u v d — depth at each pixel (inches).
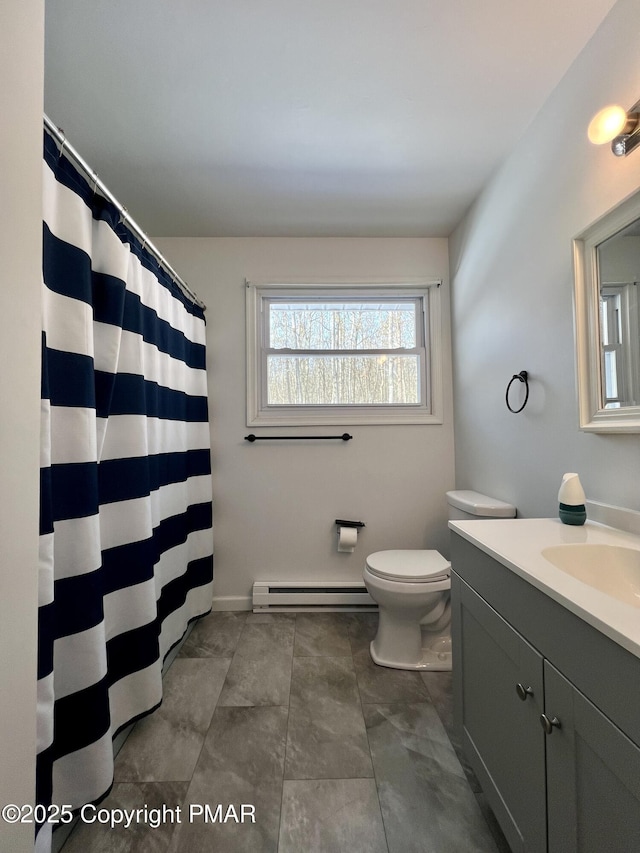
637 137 37.5
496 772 35.5
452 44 44.8
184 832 38.4
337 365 91.7
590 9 41.1
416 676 62.9
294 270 89.7
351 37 43.8
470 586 41.8
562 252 49.9
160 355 64.8
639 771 19.9
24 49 21.5
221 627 79.4
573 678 25.3
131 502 50.3
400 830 38.2
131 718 49.7
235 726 52.1
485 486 72.6
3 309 19.9
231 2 40.1
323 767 45.5
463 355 82.4
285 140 59.9
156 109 53.6
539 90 51.3
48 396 34.3
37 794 31.8
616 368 41.7
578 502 43.9
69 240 39.3
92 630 39.9
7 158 20.2
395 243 90.4
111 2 39.9
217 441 88.7
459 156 64.2
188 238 89.5
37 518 22.2
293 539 88.4
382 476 89.1
